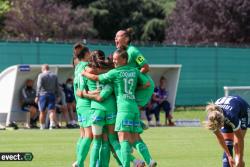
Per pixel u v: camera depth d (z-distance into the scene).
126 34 40.47
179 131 76.06
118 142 39.81
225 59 118.00
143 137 67.62
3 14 189.38
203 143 61.44
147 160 39.16
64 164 46.16
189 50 115.12
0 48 102.81
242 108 38.03
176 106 113.31
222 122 36.09
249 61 120.44
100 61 40.03
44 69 79.06
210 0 194.88
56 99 82.12
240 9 194.12
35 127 82.94
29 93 82.56
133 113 38.75
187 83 114.44
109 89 39.22
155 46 113.31
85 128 40.75
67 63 106.69
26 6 187.50
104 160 40.28
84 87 40.38
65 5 197.75
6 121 82.12
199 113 108.25
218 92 117.06
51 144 59.69
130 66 39.50
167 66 90.69
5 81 82.25
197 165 46.00
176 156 51.19
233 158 39.09
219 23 196.00
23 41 104.12
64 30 189.12
